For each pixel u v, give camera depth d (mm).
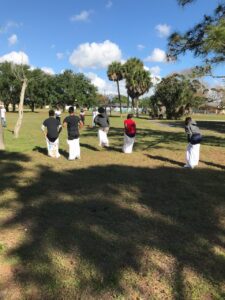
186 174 10656
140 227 6359
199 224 6566
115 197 8078
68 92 89562
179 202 7805
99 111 16562
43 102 86938
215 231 6262
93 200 7809
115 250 5449
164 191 8680
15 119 43562
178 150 16031
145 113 95062
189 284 4590
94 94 95438
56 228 6211
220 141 20531
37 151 14742
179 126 34812
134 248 5531
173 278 4715
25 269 4824
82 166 11617
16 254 5227
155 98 55250
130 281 4617
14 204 7445
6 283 4500
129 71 69438
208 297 4344
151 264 5055
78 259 5133
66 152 14750
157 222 6613
